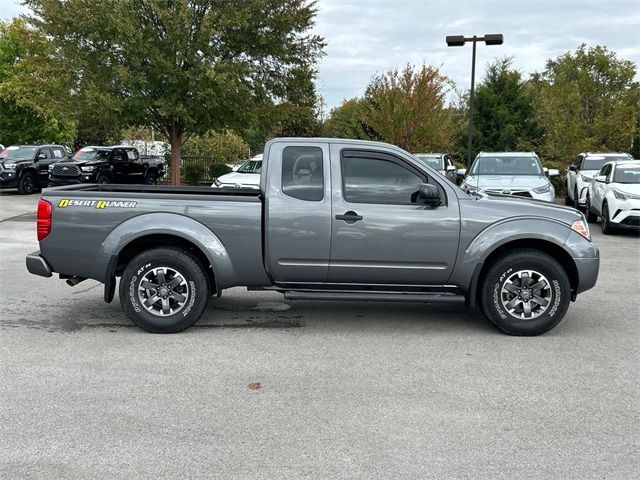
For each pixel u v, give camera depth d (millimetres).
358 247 6230
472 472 3561
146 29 19750
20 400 4539
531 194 13273
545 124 28203
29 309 7270
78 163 22641
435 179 6293
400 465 3633
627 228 13938
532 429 4133
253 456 3730
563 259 6453
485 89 30094
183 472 3537
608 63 26641
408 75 27578
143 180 26500
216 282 6293
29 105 32281
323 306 7582
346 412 4379
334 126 48969
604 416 4352
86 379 4977
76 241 6242
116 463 3635
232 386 4859
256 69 20719
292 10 21141
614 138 26016
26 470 3547
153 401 4547
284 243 6238
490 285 6277
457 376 5125
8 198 21719
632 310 7457
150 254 6211
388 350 5824
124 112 20188
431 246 6230
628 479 3500
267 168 6309
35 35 25766
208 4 20469
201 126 21516
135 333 6305
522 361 5527
